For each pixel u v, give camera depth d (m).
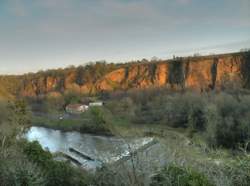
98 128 46.34
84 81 123.12
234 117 38.97
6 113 22.08
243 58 92.56
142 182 9.35
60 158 20.00
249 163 9.34
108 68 130.25
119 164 10.62
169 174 8.91
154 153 10.22
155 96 75.31
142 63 122.88
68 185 12.55
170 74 106.00
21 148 14.33
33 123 63.44
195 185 8.46
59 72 132.62
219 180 8.81
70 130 54.22
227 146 33.59
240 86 76.50
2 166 11.17
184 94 64.94
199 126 42.78
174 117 49.28
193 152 10.91
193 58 105.94
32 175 11.26
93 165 15.77
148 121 50.75
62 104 92.75
